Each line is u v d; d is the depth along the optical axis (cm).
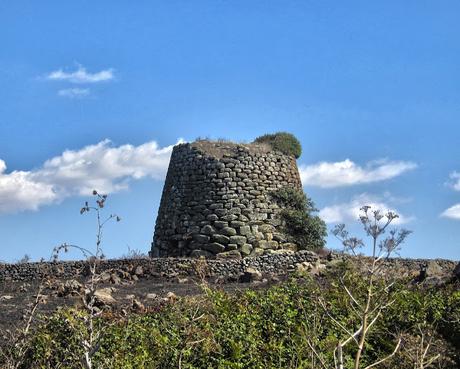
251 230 3366
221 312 1490
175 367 1214
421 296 1448
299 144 3781
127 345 1281
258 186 3481
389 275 1409
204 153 3525
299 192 3581
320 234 3438
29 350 1229
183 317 1353
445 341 1261
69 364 1198
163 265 2888
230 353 1283
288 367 1152
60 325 1314
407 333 1261
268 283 2327
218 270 2812
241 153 3519
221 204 3403
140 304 1795
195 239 3391
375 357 1225
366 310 695
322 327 1268
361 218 726
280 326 1384
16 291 2386
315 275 2075
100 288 2302
